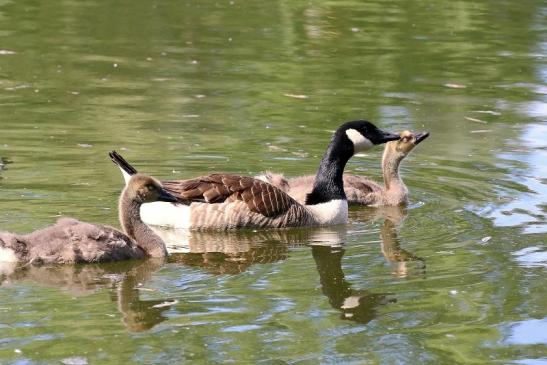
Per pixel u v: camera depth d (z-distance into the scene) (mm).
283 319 11898
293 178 17797
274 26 30453
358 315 12109
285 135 20359
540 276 13414
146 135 19875
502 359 11062
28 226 14500
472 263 13961
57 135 19594
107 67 25531
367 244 15148
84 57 26422
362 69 26062
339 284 13141
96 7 32250
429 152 19844
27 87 23438
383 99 23391
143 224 14227
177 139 19734
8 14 30875
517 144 20281
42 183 16578
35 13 31172
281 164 18578
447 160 19375
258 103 22734
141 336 11211
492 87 24625
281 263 14109
